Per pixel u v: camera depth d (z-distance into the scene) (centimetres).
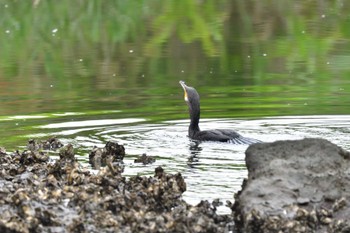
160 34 2594
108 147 1256
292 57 2223
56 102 1711
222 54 2288
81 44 2472
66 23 2759
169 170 1170
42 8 2925
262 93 1781
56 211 966
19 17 2814
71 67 2145
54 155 1270
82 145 1339
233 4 3038
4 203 979
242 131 1436
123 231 912
